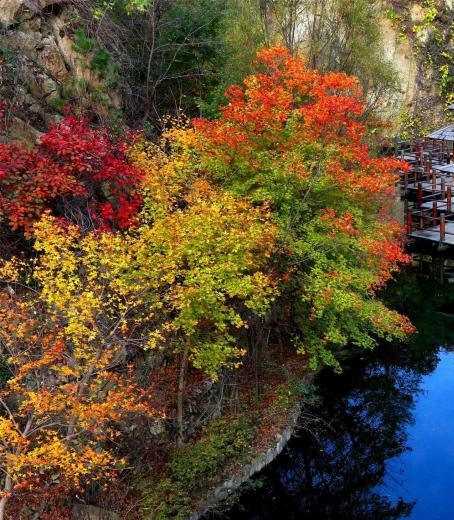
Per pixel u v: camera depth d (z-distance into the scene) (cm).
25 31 1437
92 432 1030
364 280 1409
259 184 1360
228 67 1809
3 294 1004
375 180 1345
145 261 1026
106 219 1250
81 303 935
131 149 1323
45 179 1140
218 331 1284
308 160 1380
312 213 1437
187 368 1320
